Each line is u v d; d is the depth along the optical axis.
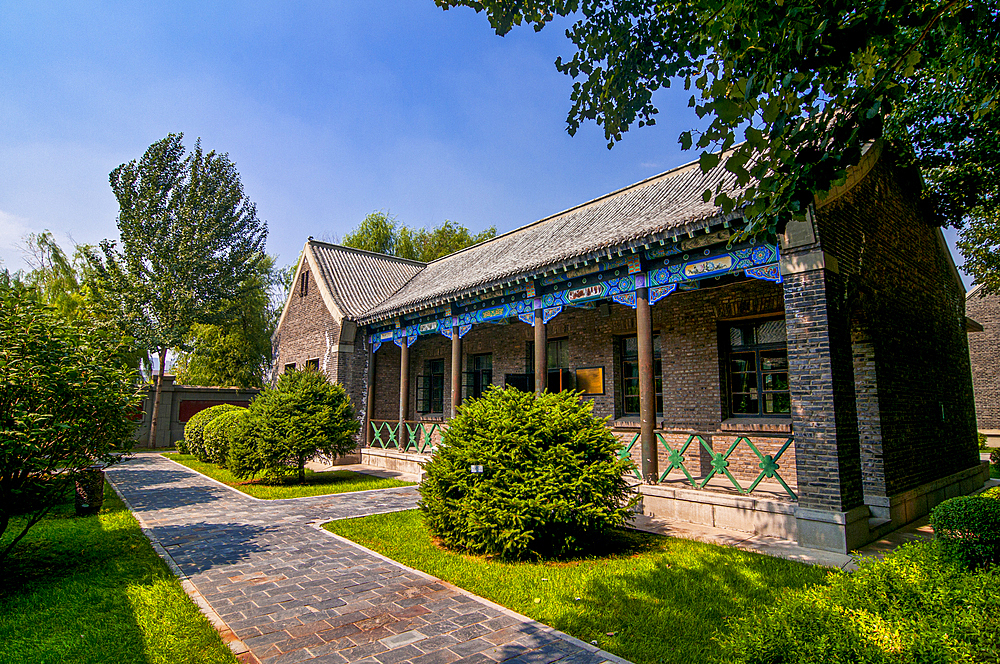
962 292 13.62
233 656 4.24
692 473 11.47
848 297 8.00
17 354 5.75
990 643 2.61
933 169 10.70
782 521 7.59
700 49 5.06
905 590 3.28
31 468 6.05
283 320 21.98
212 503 10.96
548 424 7.34
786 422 10.31
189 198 27.27
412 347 19.33
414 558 6.96
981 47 4.89
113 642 4.46
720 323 11.48
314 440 13.15
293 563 6.77
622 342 13.45
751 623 3.25
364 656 4.26
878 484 8.55
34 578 6.26
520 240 16.91
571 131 5.75
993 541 4.76
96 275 26.14
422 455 14.60
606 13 5.43
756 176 3.88
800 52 3.77
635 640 4.52
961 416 12.29
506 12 5.80
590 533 7.34
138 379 7.51
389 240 39.03
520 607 5.26
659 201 12.67
